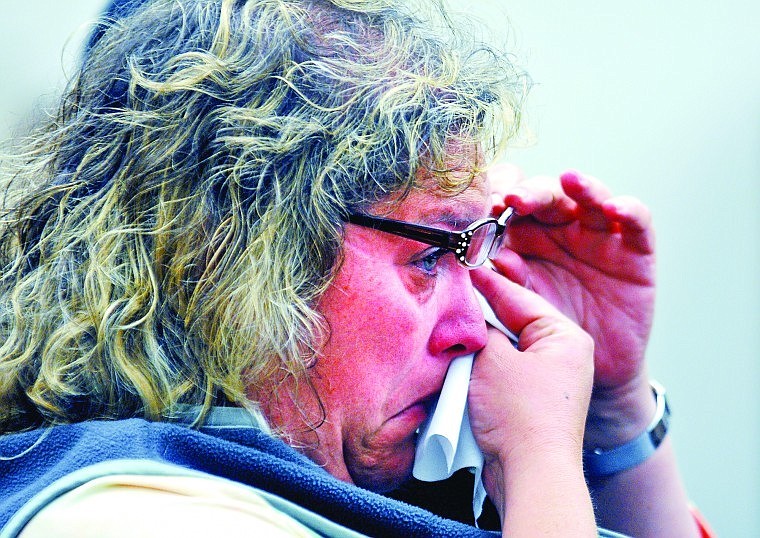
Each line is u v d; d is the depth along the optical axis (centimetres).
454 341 250
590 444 323
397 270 237
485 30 268
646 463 323
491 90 251
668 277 491
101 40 252
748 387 486
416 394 249
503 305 284
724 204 486
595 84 479
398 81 234
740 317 489
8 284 246
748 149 482
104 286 228
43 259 239
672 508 324
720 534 488
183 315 229
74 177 243
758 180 482
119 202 233
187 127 229
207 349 228
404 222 233
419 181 233
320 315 229
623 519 322
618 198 312
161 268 229
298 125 226
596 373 322
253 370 227
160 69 236
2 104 356
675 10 480
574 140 480
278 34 233
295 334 225
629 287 320
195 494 201
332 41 236
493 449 249
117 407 228
